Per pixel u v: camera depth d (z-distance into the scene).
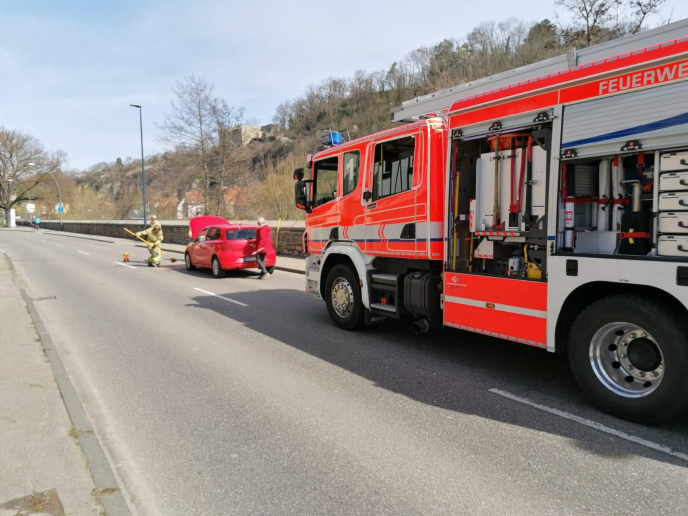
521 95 4.71
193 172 37.06
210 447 3.87
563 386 5.05
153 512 3.05
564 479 3.27
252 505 3.09
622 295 4.06
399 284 6.36
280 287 12.38
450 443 3.83
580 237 4.42
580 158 4.25
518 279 4.81
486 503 3.03
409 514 2.94
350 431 4.08
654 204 3.86
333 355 6.28
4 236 45.94
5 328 7.62
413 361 5.98
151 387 5.24
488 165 5.28
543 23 30.52
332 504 3.07
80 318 8.80
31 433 3.94
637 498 3.04
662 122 3.71
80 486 3.18
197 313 9.12
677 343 3.73
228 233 14.20
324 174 7.96
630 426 4.06
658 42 4.20
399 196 6.27
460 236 5.57
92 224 48.47
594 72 4.12
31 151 78.75
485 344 6.73
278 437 4.01
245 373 5.64
